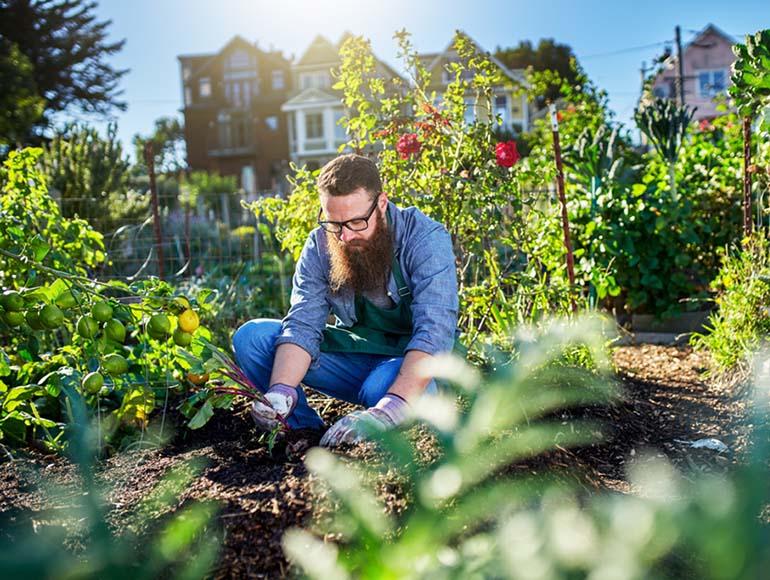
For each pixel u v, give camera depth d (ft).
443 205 12.43
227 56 158.71
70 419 8.64
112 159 34.24
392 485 5.37
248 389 8.11
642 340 18.06
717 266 19.57
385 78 14.66
